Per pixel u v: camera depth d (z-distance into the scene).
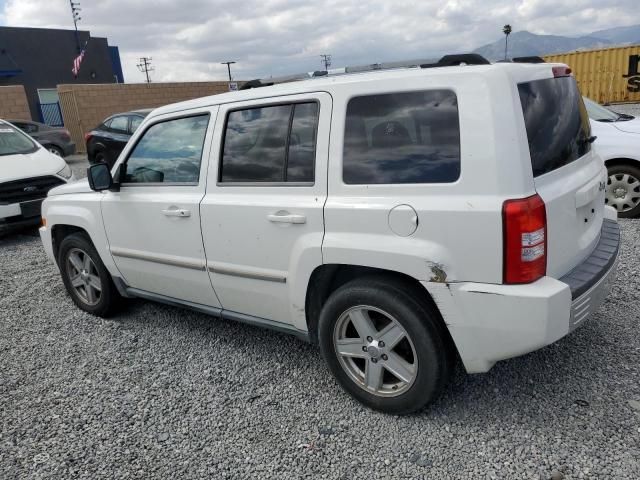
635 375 3.10
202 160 3.47
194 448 2.81
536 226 2.37
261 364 3.63
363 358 2.94
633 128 6.40
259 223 3.14
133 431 2.99
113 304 4.55
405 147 2.64
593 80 19.72
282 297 3.20
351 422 2.92
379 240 2.67
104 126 13.27
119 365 3.78
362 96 2.78
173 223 3.64
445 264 2.50
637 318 3.79
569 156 2.83
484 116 2.42
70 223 4.49
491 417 2.84
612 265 2.91
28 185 7.42
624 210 6.38
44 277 5.95
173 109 3.72
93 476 2.65
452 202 2.47
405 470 2.53
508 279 2.40
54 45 29.09
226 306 3.66
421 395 2.75
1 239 8.02
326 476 2.54
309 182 2.96
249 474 2.59
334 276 3.08
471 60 2.82
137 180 3.97
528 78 2.62
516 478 2.42
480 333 2.52
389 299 2.69
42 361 3.93
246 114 3.27
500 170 2.38
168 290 3.99
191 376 3.55
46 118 28.86
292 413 3.04
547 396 2.97
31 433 3.04
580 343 3.50
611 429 2.67
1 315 4.90
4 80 27.67
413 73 2.65
